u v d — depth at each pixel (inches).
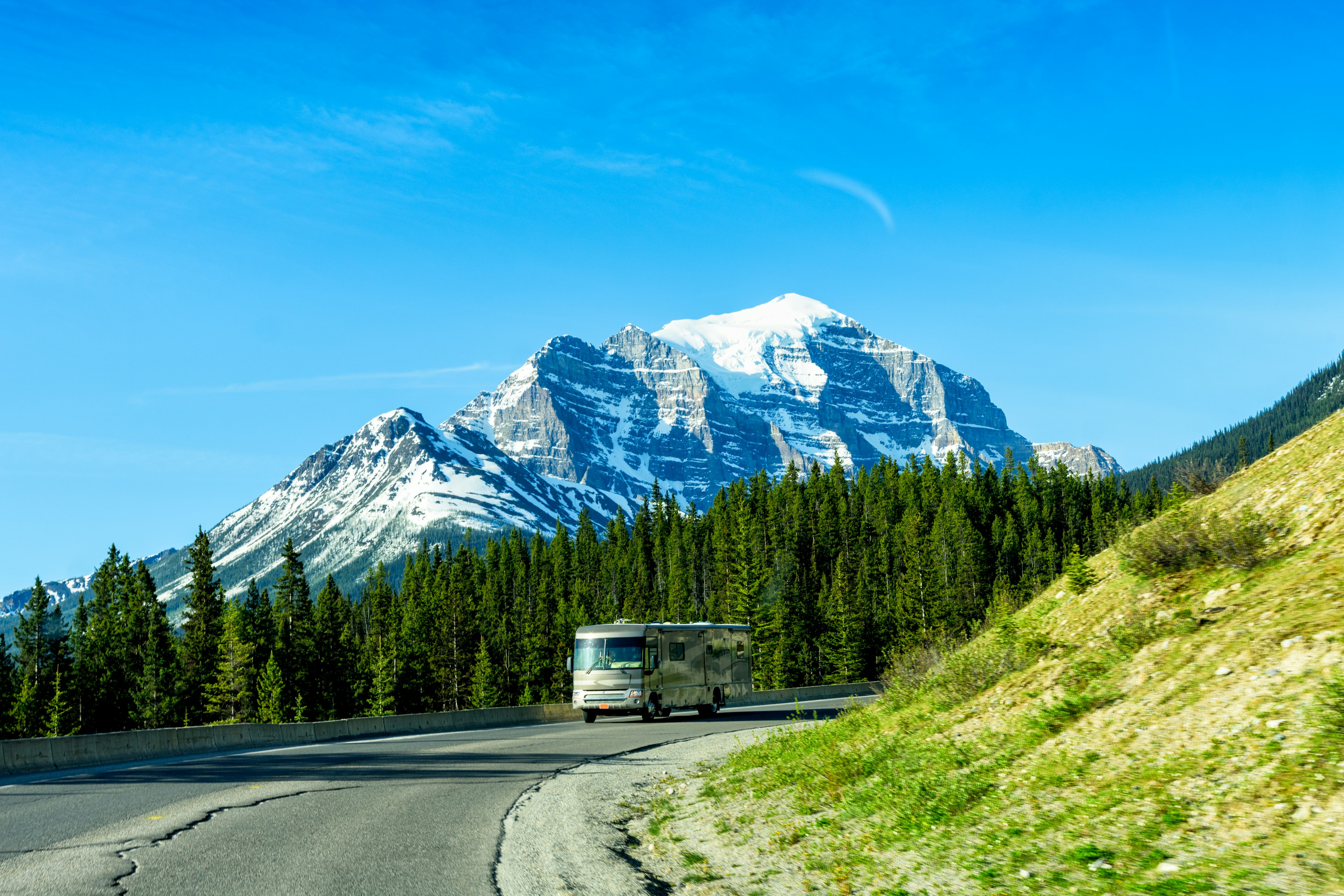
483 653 4404.5
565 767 826.2
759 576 4436.5
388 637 4707.2
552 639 4643.2
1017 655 575.2
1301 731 305.9
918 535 4945.9
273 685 3727.9
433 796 625.9
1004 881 304.7
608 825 540.1
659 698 1470.2
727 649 1680.6
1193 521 562.9
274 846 442.0
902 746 523.2
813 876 377.4
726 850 452.4
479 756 923.4
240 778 722.8
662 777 749.9
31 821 510.9
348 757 900.6
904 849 373.4
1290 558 474.9
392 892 354.3
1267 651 367.6
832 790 504.4
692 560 5462.6
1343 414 629.0
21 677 4089.6
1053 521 5305.1
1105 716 400.5
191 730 965.2
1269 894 239.3
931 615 4138.8
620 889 379.9
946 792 408.2
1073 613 612.4
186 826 496.1
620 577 5797.2
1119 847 296.5
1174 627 456.1
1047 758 392.5
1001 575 4197.8
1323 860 244.8
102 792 633.0
